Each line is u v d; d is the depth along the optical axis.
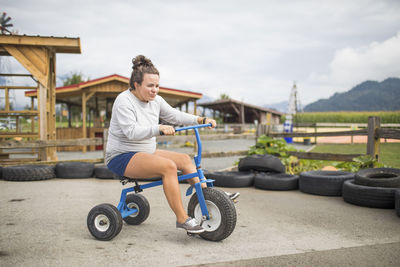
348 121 36.62
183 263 2.24
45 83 7.94
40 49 7.99
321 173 5.25
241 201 4.40
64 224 3.25
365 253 2.42
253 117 35.34
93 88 13.74
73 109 31.34
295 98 23.16
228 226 2.59
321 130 25.98
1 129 10.87
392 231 3.00
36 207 4.01
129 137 2.57
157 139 7.06
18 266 2.20
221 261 2.27
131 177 2.76
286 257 2.35
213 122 2.86
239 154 7.36
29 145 6.75
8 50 7.84
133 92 2.74
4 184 5.77
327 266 2.19
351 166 5.85
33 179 6.18
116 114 2.67
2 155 8.60
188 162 2.78
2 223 3.28
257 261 2.27
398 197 3.50
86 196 4.71
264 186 5.30
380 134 5.43
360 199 4.03
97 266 2.19
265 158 5.80
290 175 5.63
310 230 3.04
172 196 2.59
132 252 2.46
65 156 11.53
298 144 17.78
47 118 8.77
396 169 4.37
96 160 7.29
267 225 3.21
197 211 2.78
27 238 2.81
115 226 2.67
